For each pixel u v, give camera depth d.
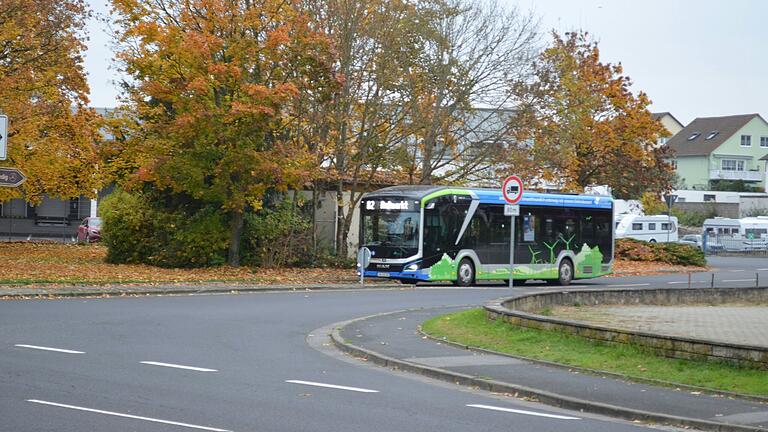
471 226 35.06
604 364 14.35
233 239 36.56
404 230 33.81
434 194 34.19
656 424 10.84
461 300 27.64
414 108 39.69
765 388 12.33
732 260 61.88
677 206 87.50
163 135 34.50
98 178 42.06
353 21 38.16
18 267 31.98
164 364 13.66
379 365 15.16
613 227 40.09
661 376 13.38
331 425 9.70
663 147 57.75
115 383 11.77
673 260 52.41
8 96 36.22
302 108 37.06
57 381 11.71
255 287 29.89
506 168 42.53
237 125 33.38
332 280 34.34
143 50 34.06
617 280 41.53
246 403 10.79
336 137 38.69
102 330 17.61
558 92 43.06
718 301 28.14
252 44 33.81
